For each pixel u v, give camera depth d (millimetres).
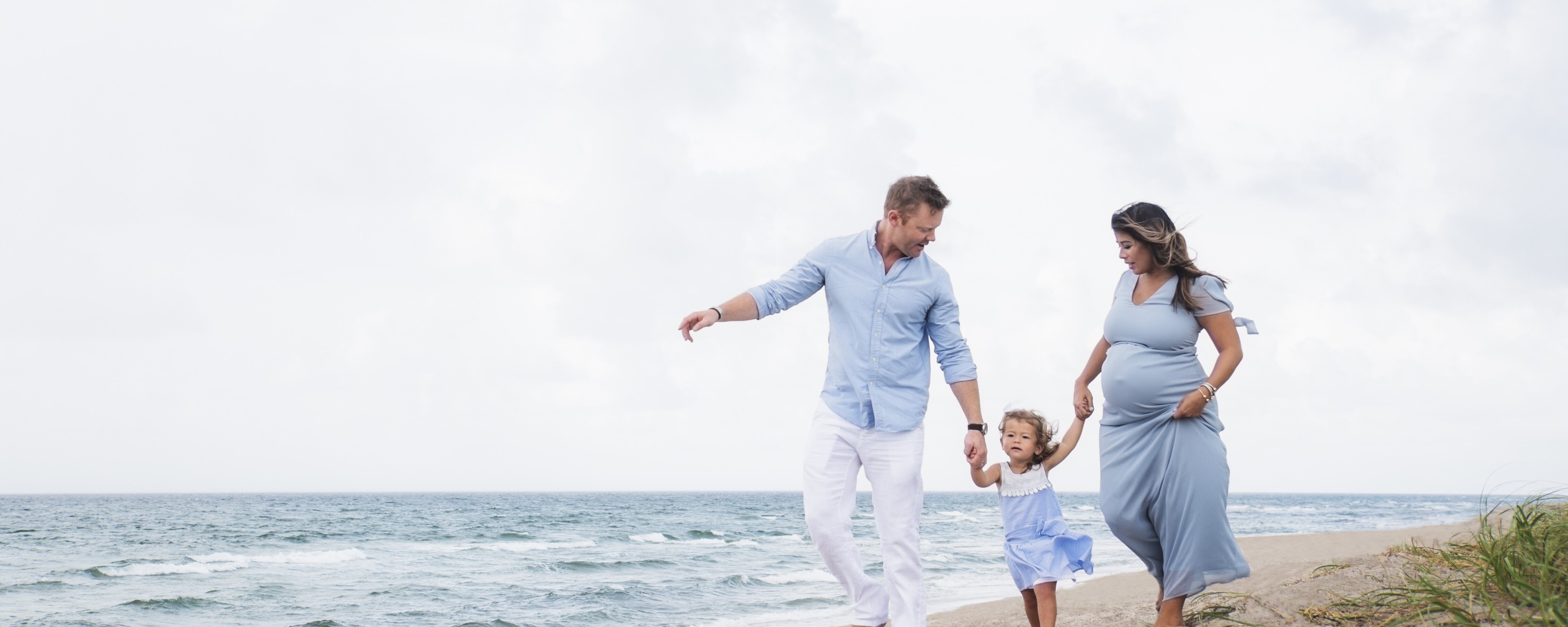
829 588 12719
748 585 13195
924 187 3020
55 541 26844
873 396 3098
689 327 3135
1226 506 3115
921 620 3092
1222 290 3123
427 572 17078
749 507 68062
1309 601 3205
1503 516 3512
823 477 3148
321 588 14406
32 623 11203
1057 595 7438
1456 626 2447
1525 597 2531
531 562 18906
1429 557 3645
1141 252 3170
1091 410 3779
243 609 12148
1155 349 3174
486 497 122000
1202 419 3117
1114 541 20922
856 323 3160
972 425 3189
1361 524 34344
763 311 3252
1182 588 3119
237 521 40375
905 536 3117
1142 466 3168
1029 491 3969
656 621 9586
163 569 18062
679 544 25406
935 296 3205
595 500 99812
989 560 16000
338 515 47219
